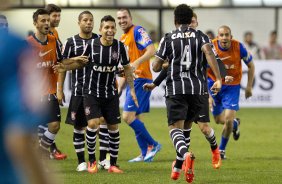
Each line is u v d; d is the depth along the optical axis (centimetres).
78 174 1844
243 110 4112
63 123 3416
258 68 4253
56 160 2159
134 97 1875
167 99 1656
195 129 3188
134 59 2177
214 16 5366
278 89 4266
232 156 2289
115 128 1861
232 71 2228
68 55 1867
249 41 4781
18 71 611
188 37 1645
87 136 1852
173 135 1625
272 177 1806
